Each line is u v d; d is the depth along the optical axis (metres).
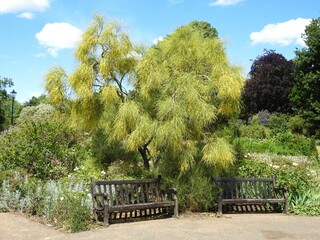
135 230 6.53
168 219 7.58
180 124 7.70
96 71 8.59
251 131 23.88
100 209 6.98
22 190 7.98
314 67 35.00
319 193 9.09
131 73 8.88
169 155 8.55
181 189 7.98
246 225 7.07
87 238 5.97
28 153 9.73
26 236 6.07
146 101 8.52
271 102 39.72
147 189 7.84
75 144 12.02
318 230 6.78
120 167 9.61
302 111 33.38
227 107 8.37
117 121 8.20
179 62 8.66
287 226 7.06
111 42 8.38
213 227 6.85
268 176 9.37
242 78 8.48
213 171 8.52
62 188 7.69
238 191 8.63
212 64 8.72
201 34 9.42
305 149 19.80
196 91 7.93
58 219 6.89
